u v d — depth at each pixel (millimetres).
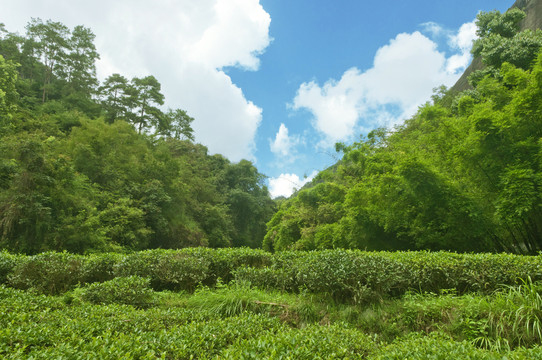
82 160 21625
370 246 10664
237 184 45719
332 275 5266
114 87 43750
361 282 5180
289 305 4926
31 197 13594
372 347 3127
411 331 4160
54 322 3326
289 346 2629
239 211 42438
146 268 6496
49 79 41688
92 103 40281
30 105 32656
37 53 40750
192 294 6188
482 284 4656
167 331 3396
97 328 3266
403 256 5727
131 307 4570
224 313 4742
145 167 27406
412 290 5051
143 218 22328
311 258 6020
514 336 3424
